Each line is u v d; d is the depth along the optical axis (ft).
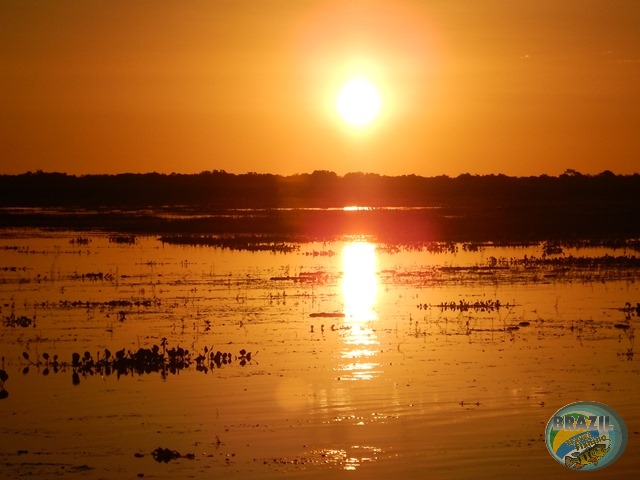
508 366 103.81
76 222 357.82
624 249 245.45
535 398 90.68
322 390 93.81
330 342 117.19
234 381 97.76
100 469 72.49
